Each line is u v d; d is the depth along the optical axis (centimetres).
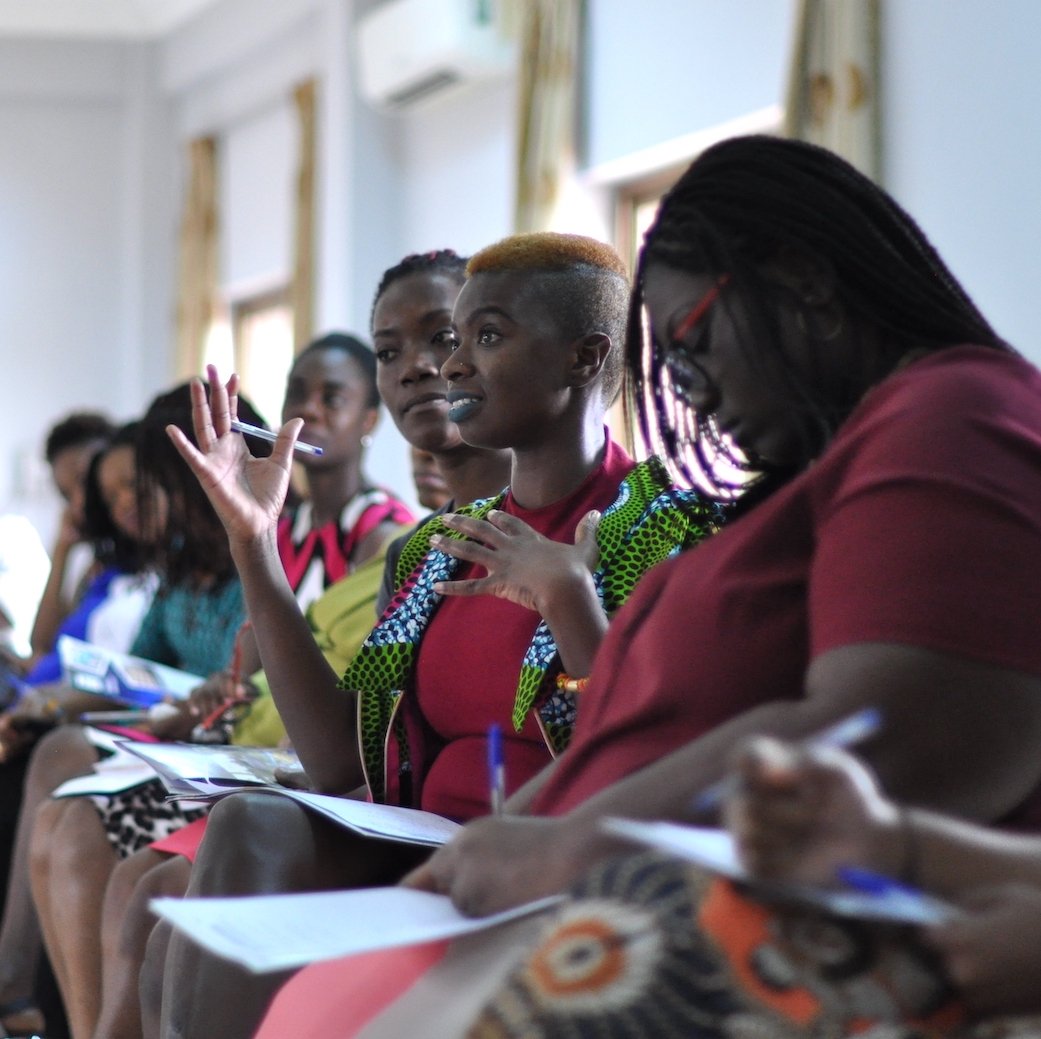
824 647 122
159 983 215
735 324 150
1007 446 126
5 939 366
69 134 1088
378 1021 131
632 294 182
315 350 367
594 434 232
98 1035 256
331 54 866
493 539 199
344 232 854
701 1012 102
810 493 138
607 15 688
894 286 149
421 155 843
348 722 233
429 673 224
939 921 92
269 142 982
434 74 777
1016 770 119
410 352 283
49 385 1083
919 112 529
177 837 271
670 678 142
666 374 184
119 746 236
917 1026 101
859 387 150
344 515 358
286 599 233
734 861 96
